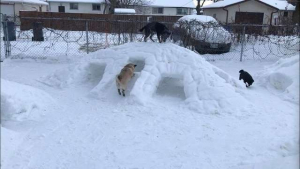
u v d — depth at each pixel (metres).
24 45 14.48
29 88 6.21
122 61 7.34
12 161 3.87
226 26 13.90
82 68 7.84
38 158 4.00
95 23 17.31
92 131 4.92
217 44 13.45
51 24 18.33
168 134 4.84
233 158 4.04
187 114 5.73
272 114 5.85
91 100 6.59
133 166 3.83
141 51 7.47
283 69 8.13
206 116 5.66
